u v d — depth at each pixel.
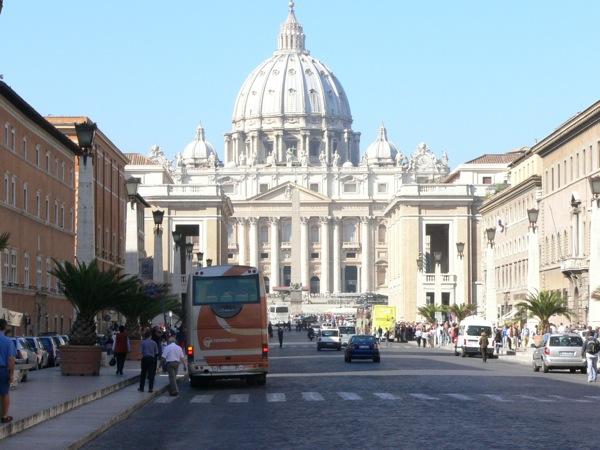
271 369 72.94
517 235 140.25
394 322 163.12
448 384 53.81
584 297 103.75
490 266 105.12
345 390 49.69
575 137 110.94
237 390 50.78
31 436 28.22
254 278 53.06
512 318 115.62
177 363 47.47
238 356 52.59
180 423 34.28
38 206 94.56
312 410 38.56
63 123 114.62
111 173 126.19
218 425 33.50
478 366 76.44
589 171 105.94
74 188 110.44
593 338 58.34
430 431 30.70
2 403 28.42
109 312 113.56
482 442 27.89
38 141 94.69
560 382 56.03
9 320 59.28
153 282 79.62
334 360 89.81
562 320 111.62
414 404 40.66
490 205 160.50
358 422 33.62
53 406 34.50
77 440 27.27
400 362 84.19
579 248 106.69
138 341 72.75
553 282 119.69
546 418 34.59
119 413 35.47
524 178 141.75
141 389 47.09
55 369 64.19
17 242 86.69
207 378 54.31
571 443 27.64
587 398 43.88
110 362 67.19
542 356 67.62
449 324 140.62
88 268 54.53
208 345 52.56
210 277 52.97
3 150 82.25
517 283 139.38
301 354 106.44
